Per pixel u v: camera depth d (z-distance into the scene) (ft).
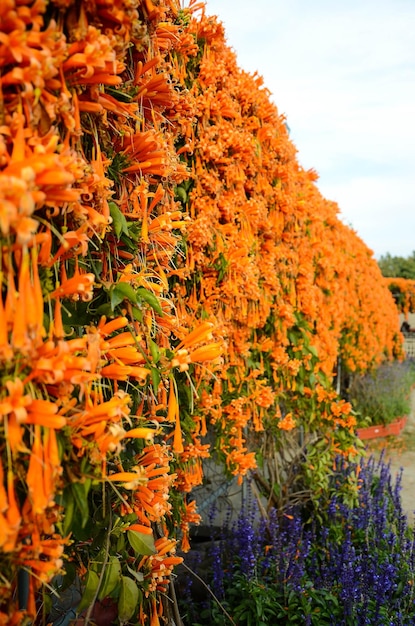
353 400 27.53
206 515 12.46
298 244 11.76
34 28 2.53
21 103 2.50
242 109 9.12
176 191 6.63
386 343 41.45
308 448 12.91
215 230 7.30
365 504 12.41
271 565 9.63
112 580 3.89
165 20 5.07
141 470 3.35
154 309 3.89
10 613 2.56
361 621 8.41
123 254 3.95
